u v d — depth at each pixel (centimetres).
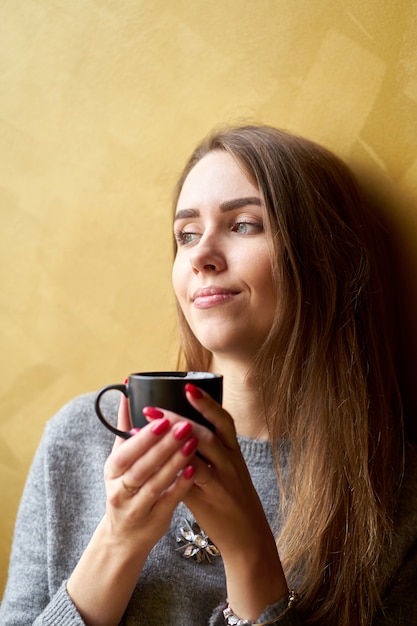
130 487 84
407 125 122
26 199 162
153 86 145
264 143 114
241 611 93
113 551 96
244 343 110
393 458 116
